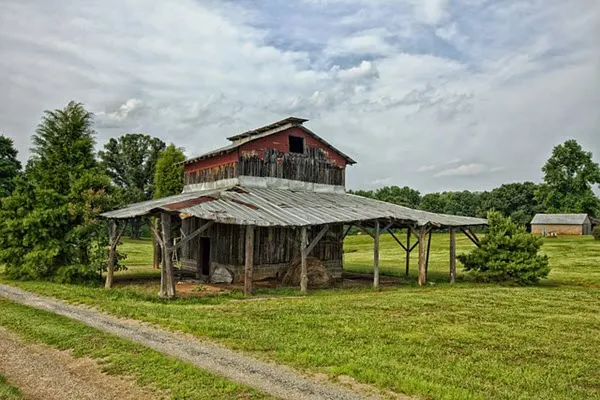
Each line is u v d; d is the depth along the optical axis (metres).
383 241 63.00
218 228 23.83
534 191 87.81
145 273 26.78
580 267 32.91
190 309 14.82
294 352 9.90
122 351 10.09
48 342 10.99
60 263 21.45
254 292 19.17
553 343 11.62
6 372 9.26
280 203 21.92
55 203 21.86
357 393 7.83
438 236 67.31
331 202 24.25
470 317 14.63
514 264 23.70
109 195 23.12
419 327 12.98
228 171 25.27
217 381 8.30
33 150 23.73
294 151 26.73
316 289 20.94
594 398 8.02
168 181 33.47
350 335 11.71
